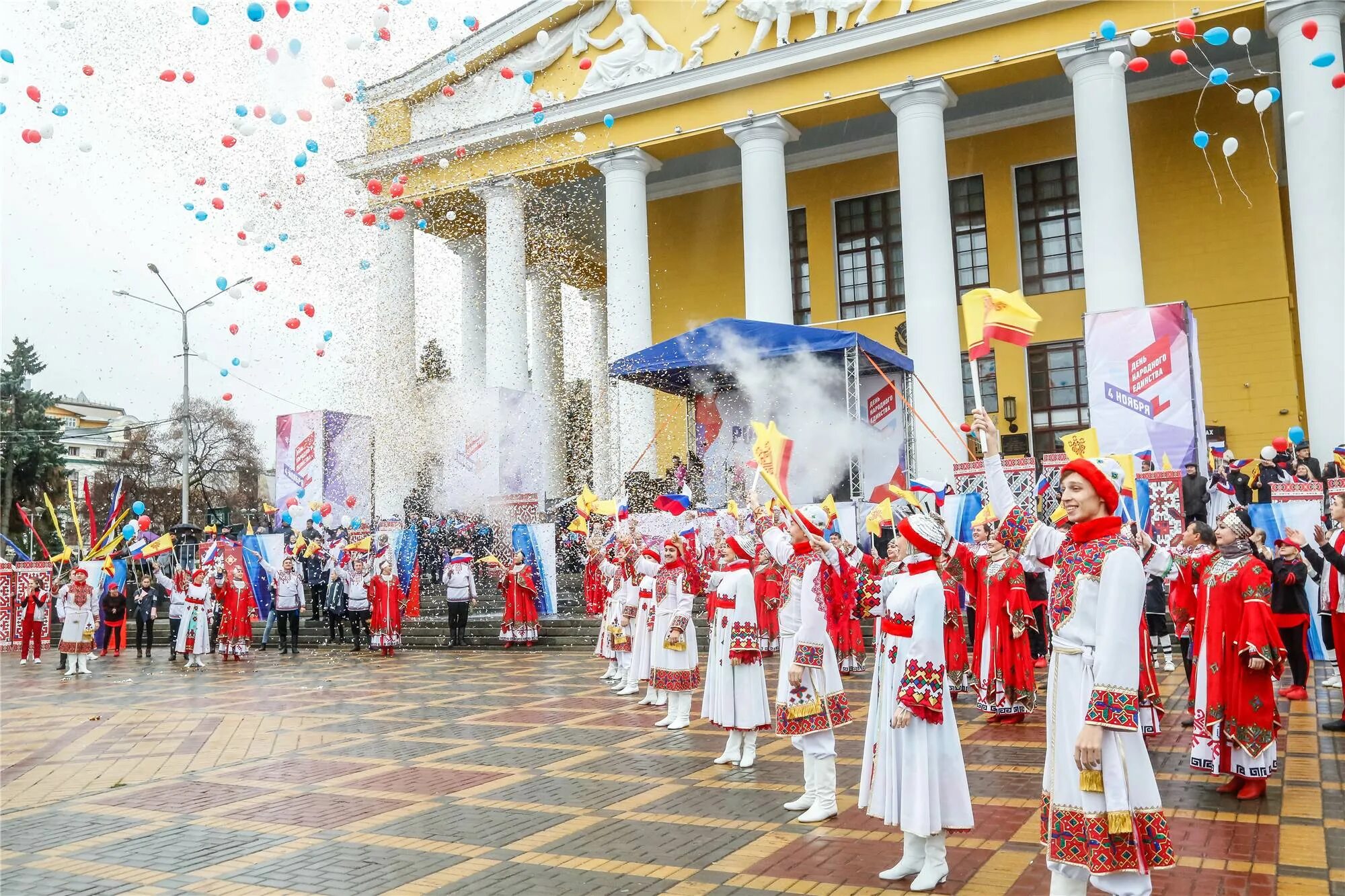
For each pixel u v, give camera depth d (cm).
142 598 2078
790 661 655
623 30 2534
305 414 2427
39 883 551
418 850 590
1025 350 2544
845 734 927
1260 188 2358
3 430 4328
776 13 2367
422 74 2541
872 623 1609
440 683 1420
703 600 1798
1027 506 513
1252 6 1962
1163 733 890
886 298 2744
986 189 2630
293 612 1977
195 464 4503
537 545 1972
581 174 2655
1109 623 412
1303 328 1880
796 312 2866
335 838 621
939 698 499
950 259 2212
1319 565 1084
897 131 2402
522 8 2589
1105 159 2042
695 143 2508
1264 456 1553
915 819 491
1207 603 691
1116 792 407
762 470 660
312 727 1066
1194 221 2414
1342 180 1859
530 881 527
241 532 2783
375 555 1931
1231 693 664
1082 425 2469
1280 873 503
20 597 2488
